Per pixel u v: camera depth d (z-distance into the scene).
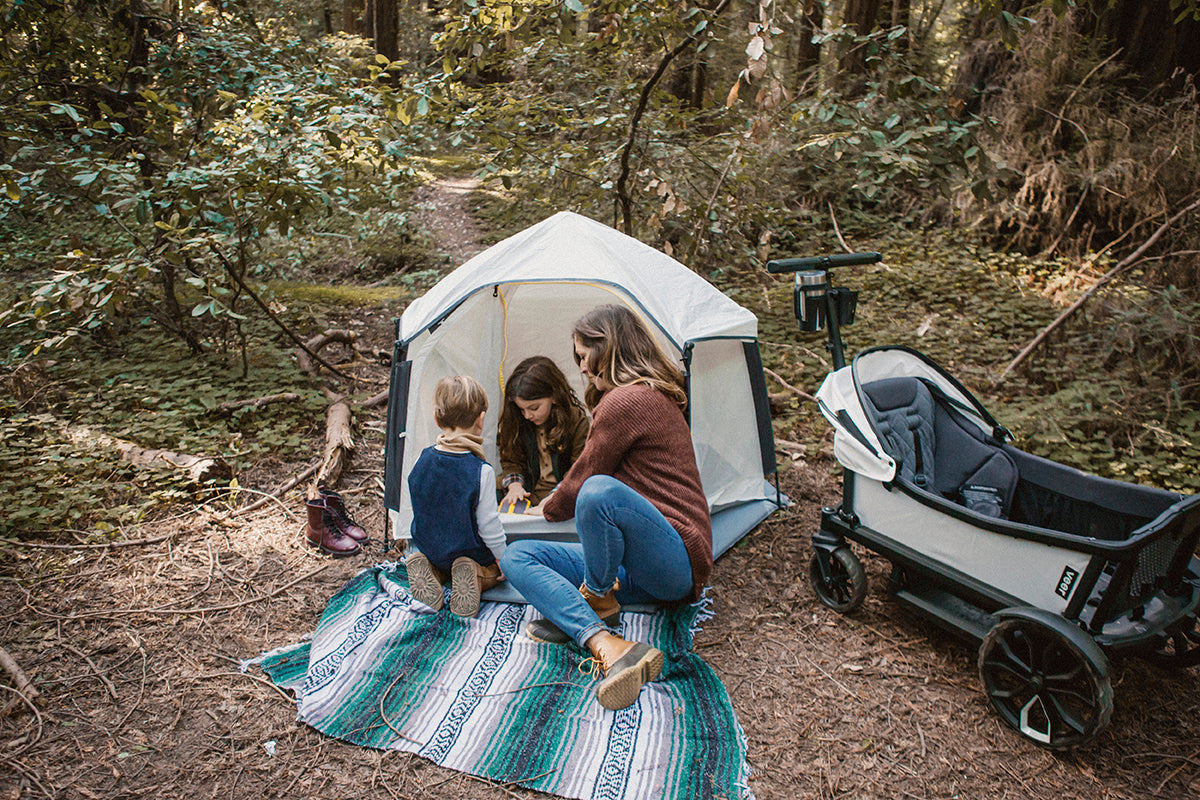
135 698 2.44
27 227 7.65
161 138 4.88
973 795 2.21
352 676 2.55
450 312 3.14
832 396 3.02
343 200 5.53
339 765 2.23
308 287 7.57
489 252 3.38
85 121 4.83
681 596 2.75
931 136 4.72
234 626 2.82
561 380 3.37
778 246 7.76
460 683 2.53
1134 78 7.31
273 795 2.12
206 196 4.56
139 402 4.69
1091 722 2.24
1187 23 7.18
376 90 4.92
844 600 3.05
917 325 6.16
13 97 5.29
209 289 4.56
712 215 5.51
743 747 2.30
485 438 3.88
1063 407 4.79
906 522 2.78
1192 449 4.39
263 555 3.30
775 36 4.20
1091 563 2.29
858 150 4.95
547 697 2.47
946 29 13.48
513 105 5.41
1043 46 7.16
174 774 2.17
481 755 2.26
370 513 3.69
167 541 3.35
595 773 2.20
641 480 2.70
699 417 3.44
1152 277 5.92
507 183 5.63
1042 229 7.23
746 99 6.59
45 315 4.24
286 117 4.76
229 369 5.25
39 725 2.31
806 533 3.61
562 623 2.53
